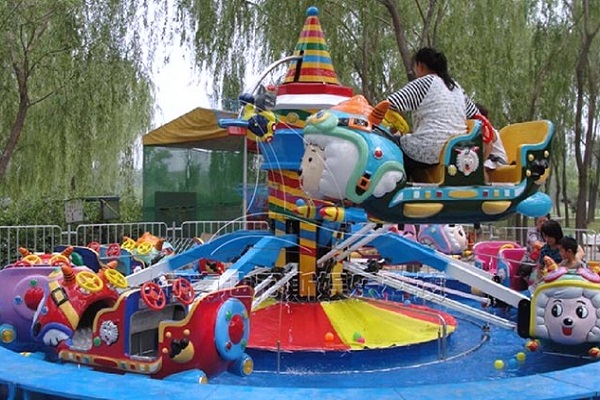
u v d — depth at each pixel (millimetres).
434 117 4266
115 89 14039
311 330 5336
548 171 4457
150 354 4219
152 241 8133
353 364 5066
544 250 6406
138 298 4023
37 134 15211
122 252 7609
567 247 5688
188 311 4039
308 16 5957
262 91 5531
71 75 13641
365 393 3225
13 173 16297
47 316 4324
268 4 13672
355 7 13609
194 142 12812
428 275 8125
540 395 3246
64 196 16469
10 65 13273
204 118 12219
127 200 19625
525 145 4379
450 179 4148
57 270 4723
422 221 4207
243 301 4117
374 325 5555
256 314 5504
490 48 13898
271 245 5422
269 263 5391
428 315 5996
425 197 4102
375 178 3939
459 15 13633
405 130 4785
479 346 5758
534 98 16719
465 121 4383
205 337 3795
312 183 4082
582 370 3703
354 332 5355
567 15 16453
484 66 13836
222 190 13445
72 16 13117
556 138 20438
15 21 11992
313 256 5762
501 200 4258
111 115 14805
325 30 13766
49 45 13203
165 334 3801
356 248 5691
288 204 5668
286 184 5668
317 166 4043
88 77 13617
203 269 7328
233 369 4133
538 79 16672
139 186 21438
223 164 13430
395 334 5449
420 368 5105
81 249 5715
